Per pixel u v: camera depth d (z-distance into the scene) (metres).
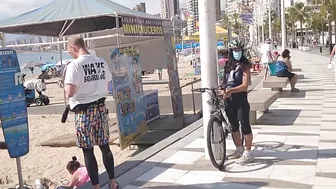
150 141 10.05
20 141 5.38
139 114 10.10
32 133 12.99
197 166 6.42
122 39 15.07
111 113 15.58
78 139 4.98
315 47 74.06
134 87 9.87
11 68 5.23
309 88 15.84
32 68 43.12
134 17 10.82
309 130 8.54
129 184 5.77
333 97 13.20
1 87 5.10
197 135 8.65
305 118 9.91
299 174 5.73
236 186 5.43
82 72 4.85
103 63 5.12
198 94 15.20
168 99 14.75
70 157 9.84
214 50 6.26
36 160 9.75
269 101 9.75
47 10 11.67
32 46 13.66
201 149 7.47
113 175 5.37
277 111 11.12
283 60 15.48
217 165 5.95
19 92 5.34
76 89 4.85
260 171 5.97
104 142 5.09
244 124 6.32
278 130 8.70
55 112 17.48
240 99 6.26
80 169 6.80
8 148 5.23
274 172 5.89
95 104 4.96
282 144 7.45
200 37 6.30
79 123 4.92
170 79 12.19
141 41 14.59
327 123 9.16
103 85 5.06
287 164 6.22
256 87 16.59
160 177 6.01
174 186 5.59
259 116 10.48
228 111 6.38
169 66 12.18
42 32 15.11
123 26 10.20
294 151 6.92
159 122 12.24
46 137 12.28
